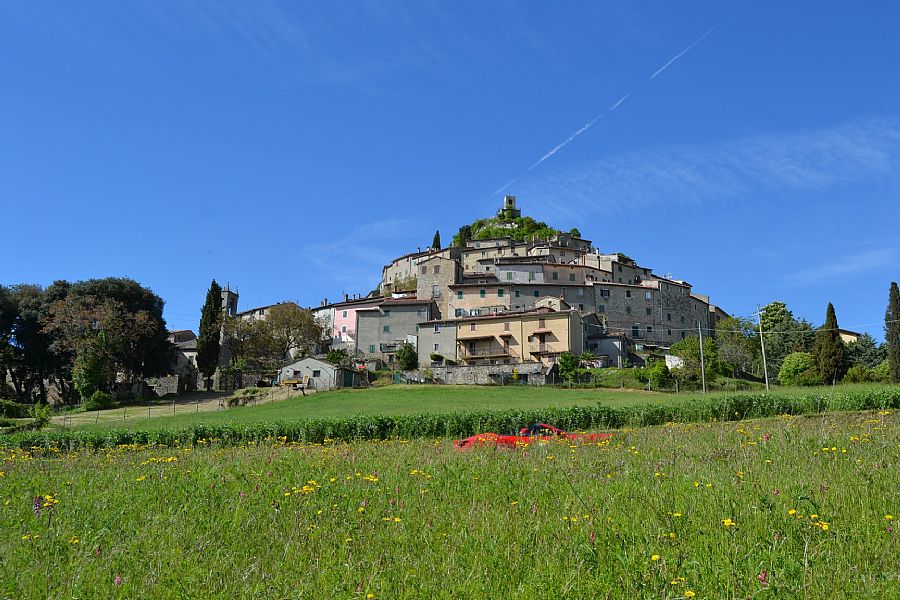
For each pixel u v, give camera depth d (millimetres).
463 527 10773
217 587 8617
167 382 93375
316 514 12172
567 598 7855
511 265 115062
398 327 102250
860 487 12234
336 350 101688
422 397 64000
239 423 37781
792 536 9594
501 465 16641
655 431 27531
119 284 98062
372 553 9742
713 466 15273
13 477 17672
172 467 18484
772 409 36438
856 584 7969
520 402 56625
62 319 86312
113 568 9250
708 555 8930
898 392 35656
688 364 74625
